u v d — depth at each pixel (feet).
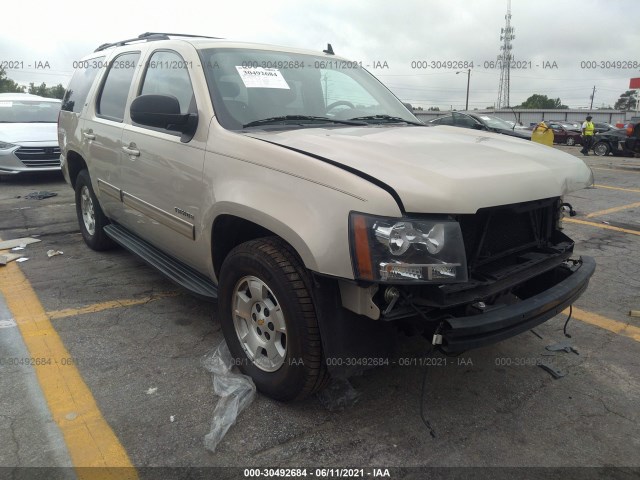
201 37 13.89
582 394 9.84
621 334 12.41
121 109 13.88
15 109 34.86
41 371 10.03
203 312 12.90
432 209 7.24
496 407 9.34
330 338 7.84
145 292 14.14
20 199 26.48
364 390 9.70
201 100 10.34
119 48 15.44
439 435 8.52
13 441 8.04
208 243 10.00
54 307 13.01
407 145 8.94
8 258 16.58
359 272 7.22
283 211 8.04
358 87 13.20
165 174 11.10
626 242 20.80
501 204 7.86
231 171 9.17
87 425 8.46
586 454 8.18
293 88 11.62
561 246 10.14
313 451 8.04
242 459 7.82
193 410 8.90
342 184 7.47
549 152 10.25
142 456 7.81
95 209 16.46
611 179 40.91
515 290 9.64
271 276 8.30
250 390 9.36
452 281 7.27
